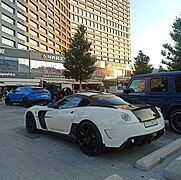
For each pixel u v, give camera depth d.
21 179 4.27
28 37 80.25
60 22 107.44
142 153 5.66
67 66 32.09
